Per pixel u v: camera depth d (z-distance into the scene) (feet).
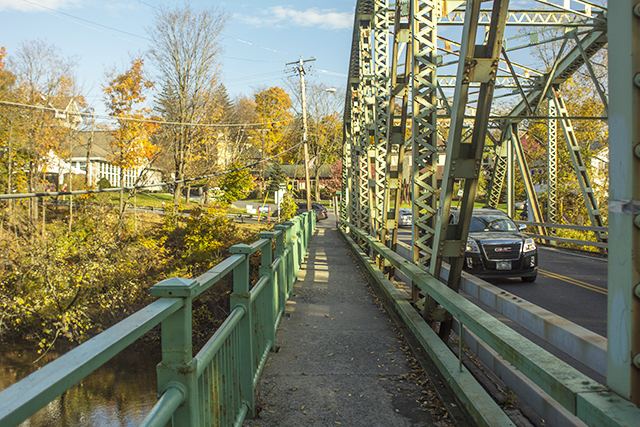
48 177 138.62
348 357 20.66
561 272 49.21
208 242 77.30
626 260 7.63
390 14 48.01
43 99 101.60
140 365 48.70
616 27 7.70
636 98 7.41
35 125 99.04
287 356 20.72
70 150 106.73
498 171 84.99
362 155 60.85
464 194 19.79
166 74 136.98
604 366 13.30
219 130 155.33
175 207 100.68
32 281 63.41
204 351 9.68
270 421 14.49
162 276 71.46
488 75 17.33
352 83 72.28
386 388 17.20
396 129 37.27
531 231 80.43
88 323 63.87
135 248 73.56
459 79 17.71
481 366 18.88
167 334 8.02
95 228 83.71
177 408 7.82
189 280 8.35
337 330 25.05
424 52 24.79
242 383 14.57
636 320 7.52
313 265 51.24
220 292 59.82
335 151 273.75
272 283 21.20
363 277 42.96
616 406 7.32
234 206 204.64
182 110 137.39
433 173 25.08
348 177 88.43
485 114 18.16
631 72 7.41
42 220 92.73
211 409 10.32
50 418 37.42
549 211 75.66
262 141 224.33
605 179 91.50
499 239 42.22
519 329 25.17
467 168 19.08
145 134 111.96
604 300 34.76
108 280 67.21
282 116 234.99
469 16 16.63
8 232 83.82
